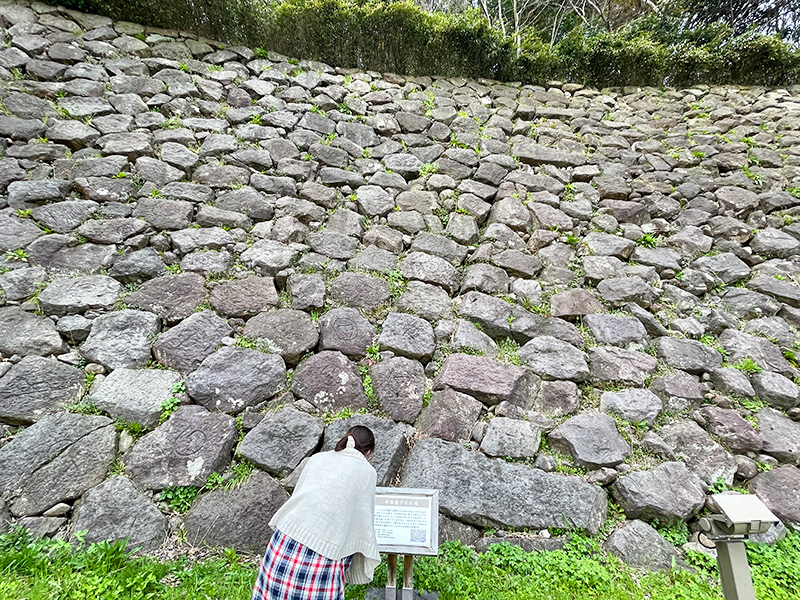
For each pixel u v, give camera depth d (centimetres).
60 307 337
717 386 373
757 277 470
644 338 404
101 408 291
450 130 682
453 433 314
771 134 717
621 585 244
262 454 283
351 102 698
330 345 355
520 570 247
